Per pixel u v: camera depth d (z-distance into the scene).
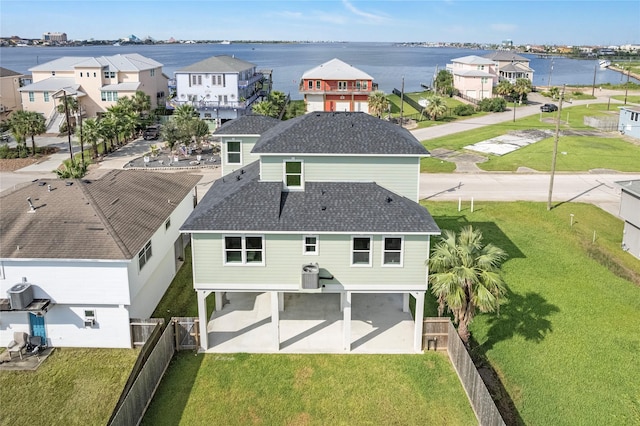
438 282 20.08
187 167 55.09
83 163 40.56
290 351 22.34
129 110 71.88
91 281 21.80
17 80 83.75
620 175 51.28
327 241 21.44
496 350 22.73
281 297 25.72
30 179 50.47
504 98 100.50
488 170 53.25
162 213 27.55
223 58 87.25
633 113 68.25
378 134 24.70
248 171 27.48
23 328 22.50
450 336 21.94
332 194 23.19
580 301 26.73
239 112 81.19
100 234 22.67
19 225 23.16
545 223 38.06
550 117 84.06
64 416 18.64
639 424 18.41
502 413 18.98
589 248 33.97
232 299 26.92
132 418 17.48
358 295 27.47
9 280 21.77
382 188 23.80
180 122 60.59
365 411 18.91
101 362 21.64
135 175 31.25
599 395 19.86
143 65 87.94
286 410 18.94
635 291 27.98
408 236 21.36
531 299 26.86
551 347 22.89
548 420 18.64
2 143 66.44
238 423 18.31
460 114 87.44
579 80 169.88
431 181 49.31
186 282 29.50
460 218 38.94
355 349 22.50
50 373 20.92
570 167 54.00
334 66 89.75
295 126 25.14
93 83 80.62
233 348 22.52
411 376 20.78
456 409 18.98
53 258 21.34
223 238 21.36
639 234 32.25
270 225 21.27
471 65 108.44
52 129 74.88
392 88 141.88
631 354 22.41
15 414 18.69
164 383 20.30
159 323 22.39
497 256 22.42
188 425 18.17
